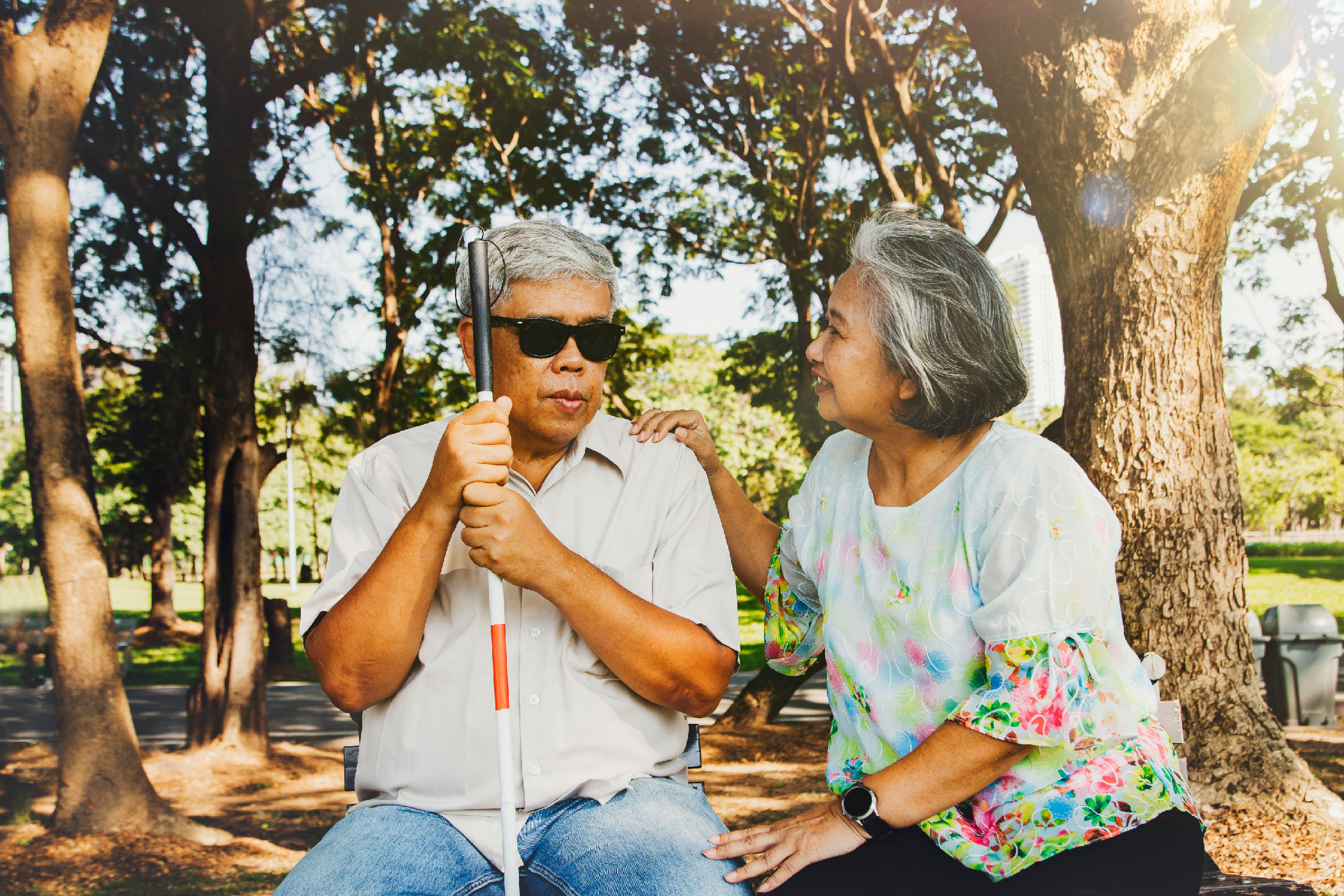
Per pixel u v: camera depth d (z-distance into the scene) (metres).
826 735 8.74
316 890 1.68
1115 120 4.30
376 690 1.83
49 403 5.63
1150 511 4.43
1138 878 1.61
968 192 10.84
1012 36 4.44
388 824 1.82
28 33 5.83
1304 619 8.05
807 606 2.21
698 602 1.97
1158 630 4.47
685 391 23.92
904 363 1.77
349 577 1.90
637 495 2.06
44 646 7.59
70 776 5.85
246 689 8.84
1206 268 4.40
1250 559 35.72
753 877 1.78
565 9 10.30
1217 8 4.23
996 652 1.67
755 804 6.60
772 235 11.79
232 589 8.84
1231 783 4.48
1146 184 4.29
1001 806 1.71
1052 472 1.72
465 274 2.03
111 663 5.93
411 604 1.75
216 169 8.54
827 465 2.11
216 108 8.50
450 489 1.69
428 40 9.71
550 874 1.83
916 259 1.78
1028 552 1.68
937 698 1.80
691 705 1.92
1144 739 1.75
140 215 9.32
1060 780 1.69
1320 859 4.05
